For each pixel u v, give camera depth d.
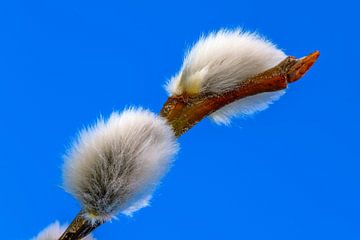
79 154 0.20
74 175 0.20
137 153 0.20
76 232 0.20
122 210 0.20
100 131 0.20
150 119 0.20
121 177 0.20
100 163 0.20
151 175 0.20
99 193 0.20
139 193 0.20
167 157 0.20
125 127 0.20
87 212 0.20
